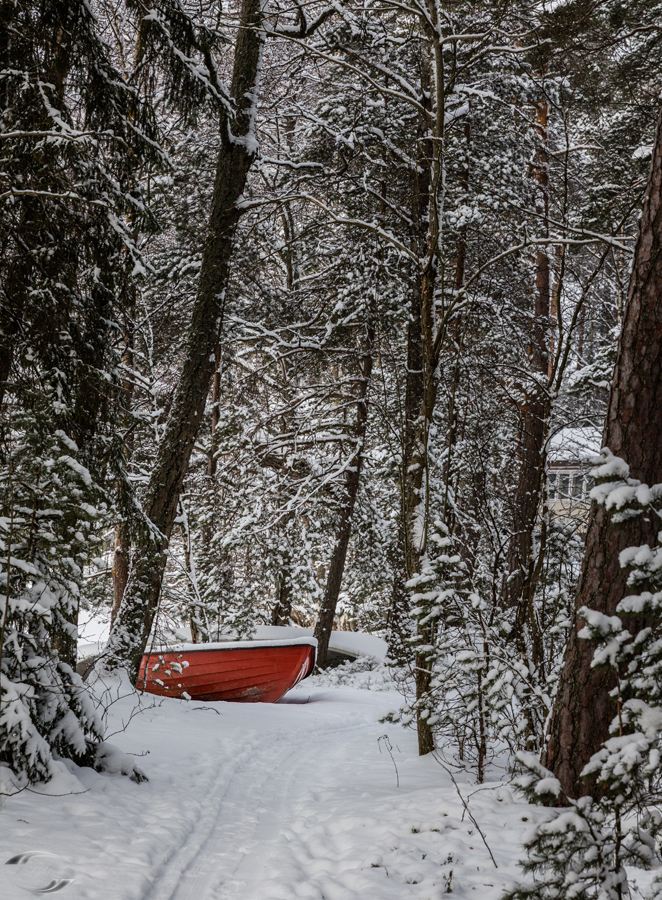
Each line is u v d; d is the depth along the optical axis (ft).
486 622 18.40
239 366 62.90
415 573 20.40
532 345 50.37
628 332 13.79
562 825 8.32
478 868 12.57
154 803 16.88
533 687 17.07
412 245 40.16
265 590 65.51
